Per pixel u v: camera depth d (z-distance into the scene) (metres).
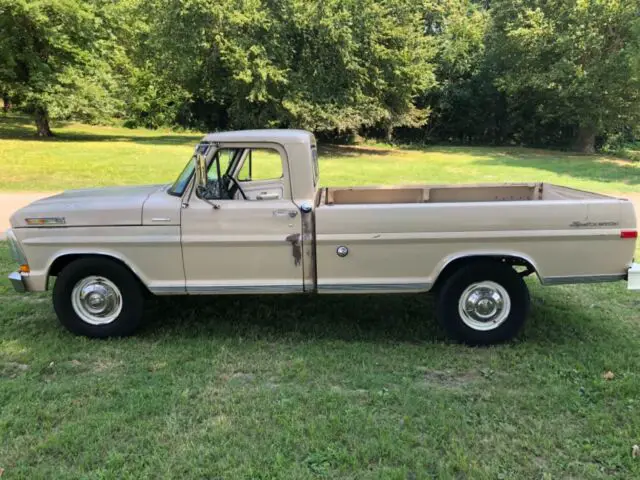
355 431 3.45
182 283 4.76
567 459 3.19
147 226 4.68
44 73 25.31
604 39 25.19
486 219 4.54
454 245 4.58
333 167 20.17
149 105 38.53
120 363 4.46
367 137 34.94
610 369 4.30
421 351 4.66
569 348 4.70
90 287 4.86
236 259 4.68
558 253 4.55
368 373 4.27
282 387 4.05
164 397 3.87
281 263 4.68
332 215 4.56
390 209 4.54
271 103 25.66
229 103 36.88
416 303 5.82
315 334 5.04
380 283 4.65
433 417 3.60
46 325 5.26
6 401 3.82
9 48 23.97
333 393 3.91
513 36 27.61
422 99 35.50
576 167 20.81
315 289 4.70
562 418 3.62
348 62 23.97
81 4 25.08
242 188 5.13
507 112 35.56
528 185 6.07
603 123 27.59
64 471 3.08
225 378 4.21
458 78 35.91
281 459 3.15
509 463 3.15
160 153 21.38
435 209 4.54
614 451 3.25
